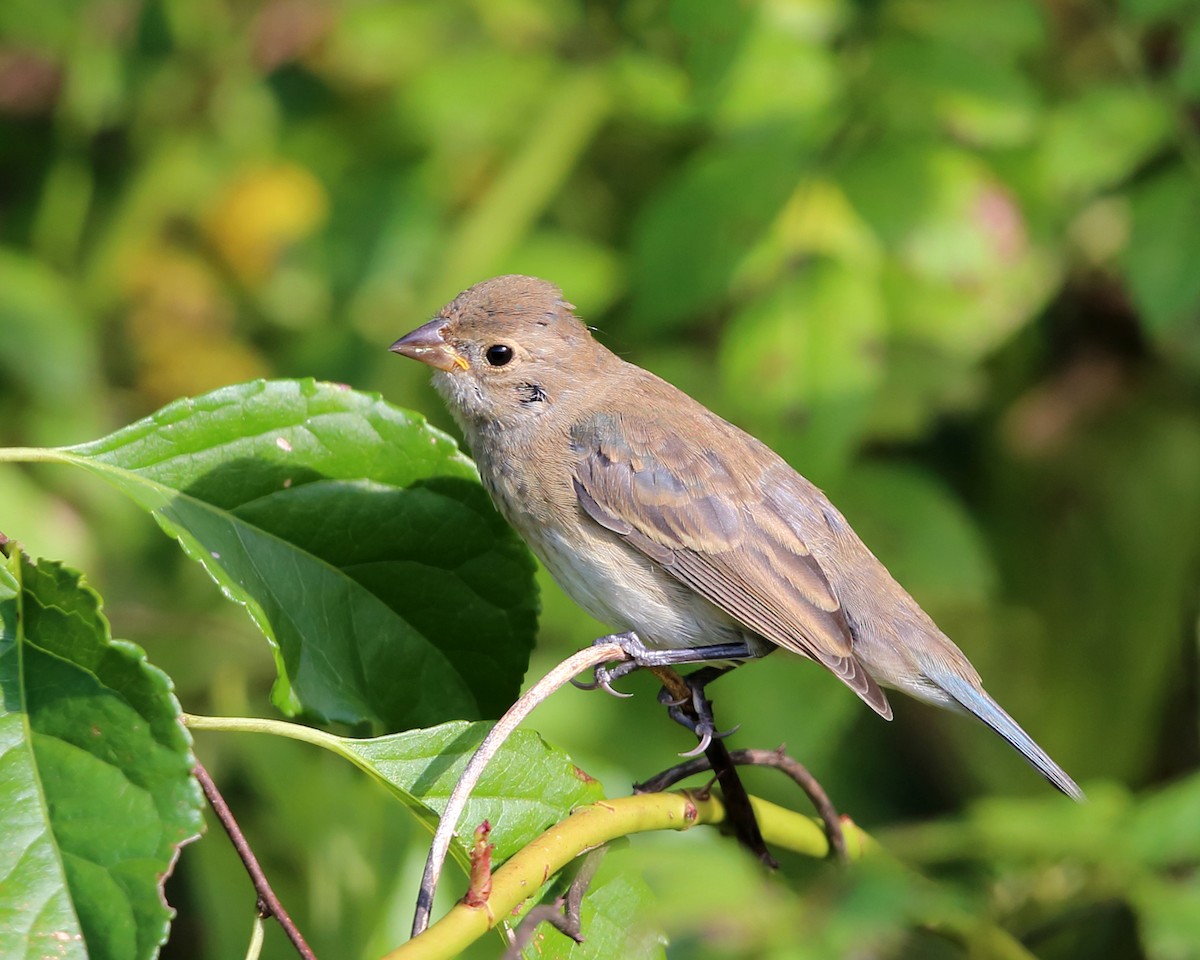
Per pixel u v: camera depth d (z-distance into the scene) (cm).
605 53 1231
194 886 971
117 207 1258
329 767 987
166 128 1279
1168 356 1236
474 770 575
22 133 1302
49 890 516
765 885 628
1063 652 1268
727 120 1067
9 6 1255
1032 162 1073
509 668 689
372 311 1205
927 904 625
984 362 1255
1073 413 1261
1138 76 1087
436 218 1227
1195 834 751
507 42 1230
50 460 631
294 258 1236
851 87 1071
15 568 557
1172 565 1247
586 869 602
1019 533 1276
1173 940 734
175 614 1125
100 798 527
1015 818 779
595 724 1092
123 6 1280
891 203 1038
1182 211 1034
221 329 1246
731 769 675
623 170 1255
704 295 1041
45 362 1141
